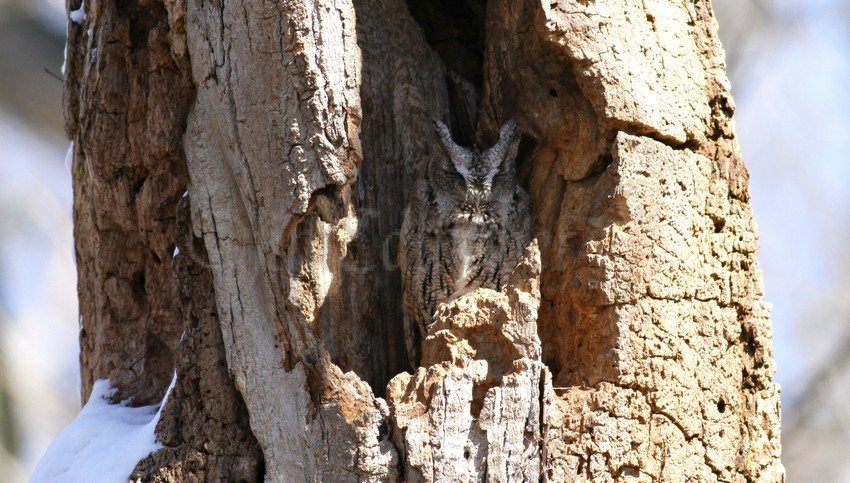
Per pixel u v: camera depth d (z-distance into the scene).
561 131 9.06
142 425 8.95
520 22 9.06
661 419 8.04
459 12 11.17
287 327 8.01
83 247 10.20
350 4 8.08
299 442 7.72
